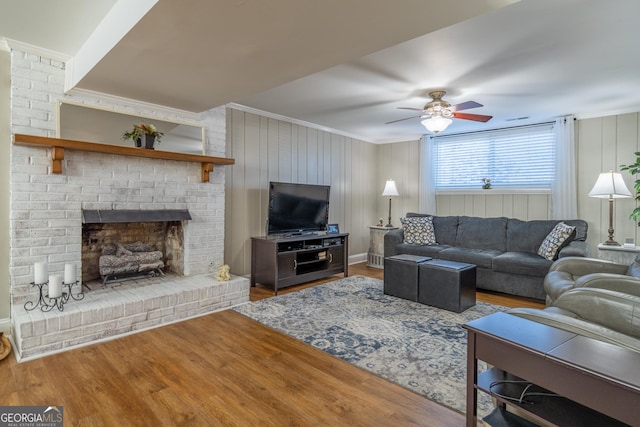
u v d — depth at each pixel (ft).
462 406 6.14
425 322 10.32
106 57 7.48
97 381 6.86
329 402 6.25
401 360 7.89
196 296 10.77
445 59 9.22
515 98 12.62
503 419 4.59
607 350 3.69
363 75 10.46
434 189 19.16
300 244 14.85
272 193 14.52
